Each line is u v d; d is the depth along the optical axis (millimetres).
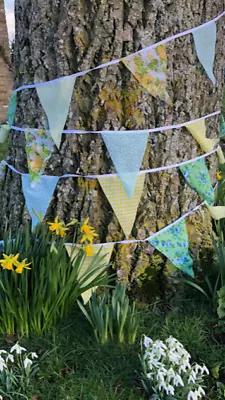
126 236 2467
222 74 2699
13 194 2688
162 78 2297
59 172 2447
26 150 2482
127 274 2514
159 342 1920
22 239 2357
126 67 2254
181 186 2543
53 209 2514
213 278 2582
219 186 3088
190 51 2373
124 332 2246
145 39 2242
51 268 2160
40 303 2211
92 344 2232
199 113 2527
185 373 1896
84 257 2336
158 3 2207
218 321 2320
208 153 2627
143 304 2498
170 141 2426
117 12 2189
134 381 2059
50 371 2074
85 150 2373
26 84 2449
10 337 2291
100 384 2023
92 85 2281
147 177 2439
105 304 2219
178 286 2535
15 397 1936
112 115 2303
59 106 2330
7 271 2164
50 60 2314
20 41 2455
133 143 2338
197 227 2654
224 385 2002
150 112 2344
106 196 2396
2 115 7754
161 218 2521
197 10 2348
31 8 2316
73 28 2221
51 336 2277
